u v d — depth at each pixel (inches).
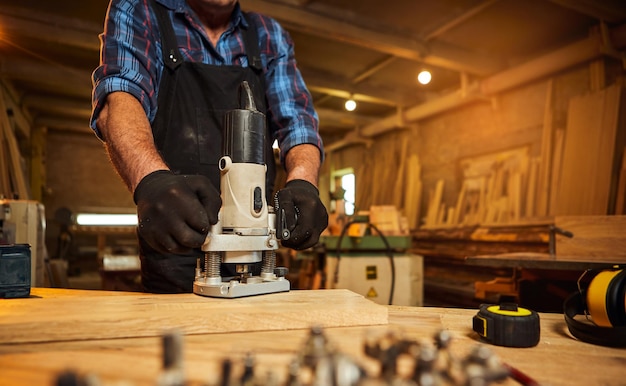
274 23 54.8
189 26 47.8
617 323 28.7
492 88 187.0
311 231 38.6
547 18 153.9
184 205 31.1
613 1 136.2
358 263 115.7
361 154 304.8
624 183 138.3
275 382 16.3
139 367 21.4
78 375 14.9
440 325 31.1
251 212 34.5
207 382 18.0
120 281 164.1
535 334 27.8
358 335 27.7
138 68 42.4
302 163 46.1
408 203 247.3
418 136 250.1
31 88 220.5
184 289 44.0
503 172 193.5
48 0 145.6
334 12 152.0
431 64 190.9
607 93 149.4
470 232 161.6
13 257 34.8
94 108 40.9
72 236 273.6
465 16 149.9
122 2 43.4
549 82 173.3
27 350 24.4
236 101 47.6
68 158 299.3
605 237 76.5
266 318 29.1
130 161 35.7
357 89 215.3
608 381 22.1
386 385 15.4
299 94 53.0
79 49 179.9
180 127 45.8
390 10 151.3
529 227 140.3
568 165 156.0
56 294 39.6
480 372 16.2
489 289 103.7
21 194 171.0
